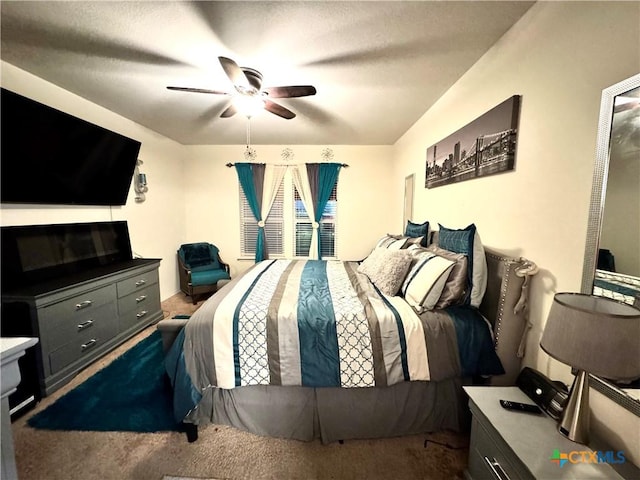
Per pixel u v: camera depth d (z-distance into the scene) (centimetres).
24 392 175
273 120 319
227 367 152
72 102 247
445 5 142
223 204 448
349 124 332
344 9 144
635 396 94
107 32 163
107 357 238
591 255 112
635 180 96
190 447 152
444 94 247
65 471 138
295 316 158
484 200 190
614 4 107
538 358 145
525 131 153
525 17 150
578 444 97
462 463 145
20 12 146
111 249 295
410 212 346
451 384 160
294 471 140
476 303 169
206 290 374
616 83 105
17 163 200
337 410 157
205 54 186
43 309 189
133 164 312
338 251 454
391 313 162
